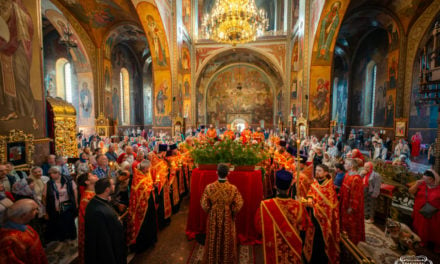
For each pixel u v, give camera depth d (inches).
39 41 255.8
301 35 709.9
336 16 528.4
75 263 152.9
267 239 101.3
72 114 339.0
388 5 580.4
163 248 163.9
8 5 213.5
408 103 588.4
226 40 532.7
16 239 87.9
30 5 242.5
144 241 158.2
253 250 159.9
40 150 253.1
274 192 278.1
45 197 175.5
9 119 215.0
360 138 792.9
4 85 209.6
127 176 165.0
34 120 247.0
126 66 986.7
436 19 522.0
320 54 613.9
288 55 911.7
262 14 537.3
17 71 224.5
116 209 148.3
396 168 260.7
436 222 154.2
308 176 183.3
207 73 1261.1
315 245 132.3
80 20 617.9
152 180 171.6
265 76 1262.3
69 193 183.9
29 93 240.1
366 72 832.3
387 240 173.8
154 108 740.0
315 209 131.3
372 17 640.4
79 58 653.3
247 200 169.9
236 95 1289.4
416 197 167.0
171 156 222.4
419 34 556.7
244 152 176.4
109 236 102.9
